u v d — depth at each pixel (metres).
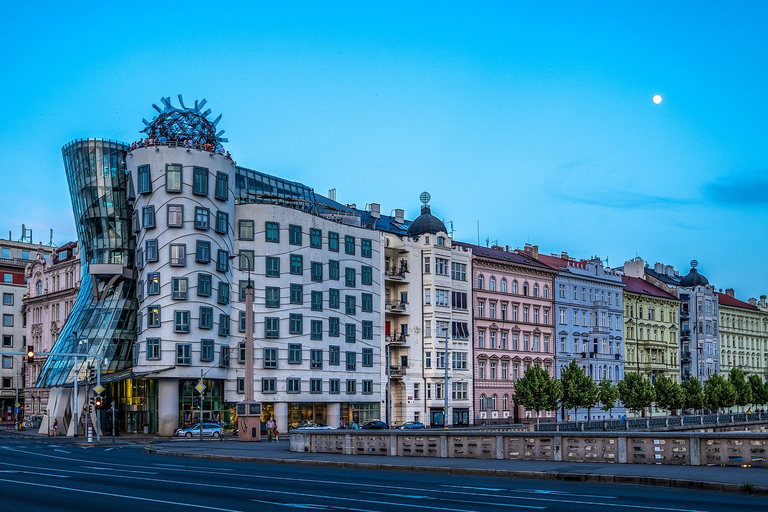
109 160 94.31
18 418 137.75
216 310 87.50
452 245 106.06
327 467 37.44
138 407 87.50
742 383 123.44
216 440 74.75
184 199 86.31
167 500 21.70
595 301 122.81
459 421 102.38
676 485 26.55
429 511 19.59
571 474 29.33
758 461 30.72
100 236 93.88
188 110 89.88
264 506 20.36
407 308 101.56
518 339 111.12
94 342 90.06
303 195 112.19
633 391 108.50
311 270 95.00
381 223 111.88
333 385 95.06
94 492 23.83
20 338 142.88
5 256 153.50
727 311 147.88
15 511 19.50
